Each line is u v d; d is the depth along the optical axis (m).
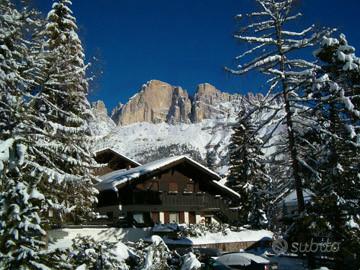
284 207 42.81
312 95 22.34
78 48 25.97
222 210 41.25
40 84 16.91
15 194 8.41
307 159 22.55
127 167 44.97
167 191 37.94
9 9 16.16
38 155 15.91
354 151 21.09
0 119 13.77
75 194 21.11
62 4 27.48
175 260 14.88
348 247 18.95
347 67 21.88
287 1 21.53
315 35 20.92
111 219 32.62
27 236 8.49
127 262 14.38
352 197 20.30
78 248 11.85
